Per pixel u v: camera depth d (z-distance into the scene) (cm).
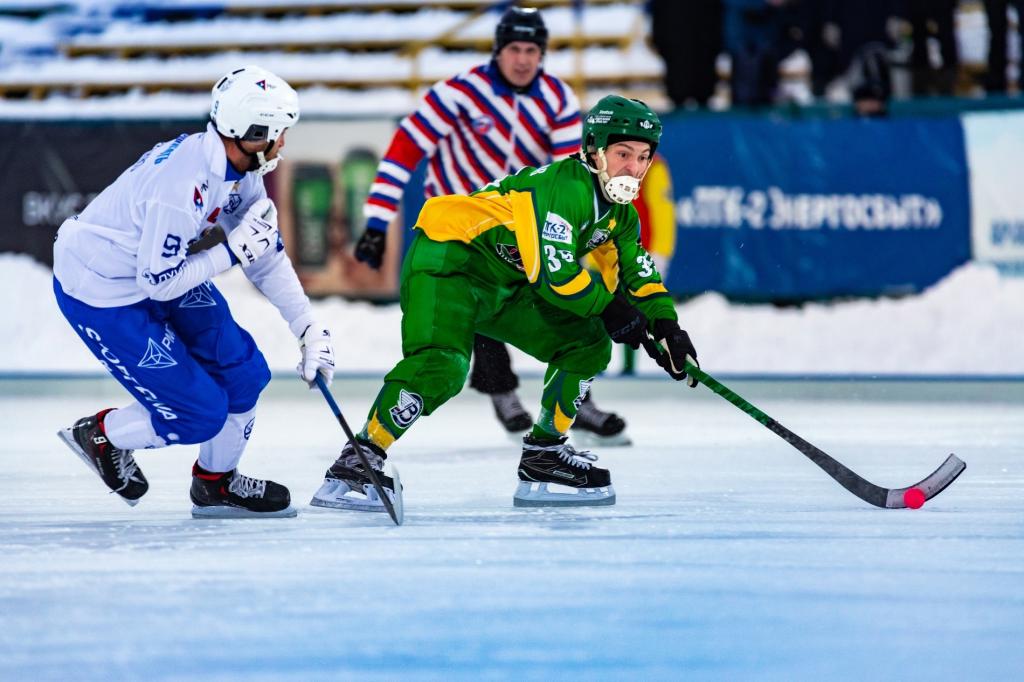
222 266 1262
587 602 956
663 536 1232
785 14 3588
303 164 3034
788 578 1037
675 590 995
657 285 1444
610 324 1352
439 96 2075
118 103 4403
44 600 966
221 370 1327
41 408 2720
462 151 2089
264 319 3089
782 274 3041
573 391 1427
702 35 3497
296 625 893
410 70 4391
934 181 3017
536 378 3003
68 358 3080
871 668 793
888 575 1048
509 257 1403
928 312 3011
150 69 4494
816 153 3031
